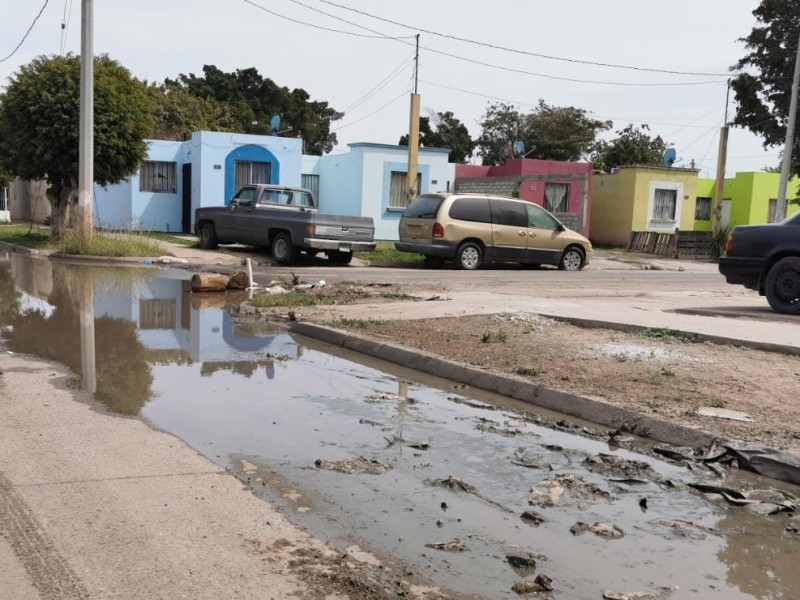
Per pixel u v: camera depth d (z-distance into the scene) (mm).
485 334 8703
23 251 21516
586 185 27000
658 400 6246
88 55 18938
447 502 4367
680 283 18172
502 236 20031
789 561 3758
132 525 3846
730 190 39656
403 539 3850
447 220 19375
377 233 29234
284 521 3988
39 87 20531
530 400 6668
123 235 20094
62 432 5266
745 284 11773
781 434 5414
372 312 10844
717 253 28859
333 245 18781
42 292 12797
